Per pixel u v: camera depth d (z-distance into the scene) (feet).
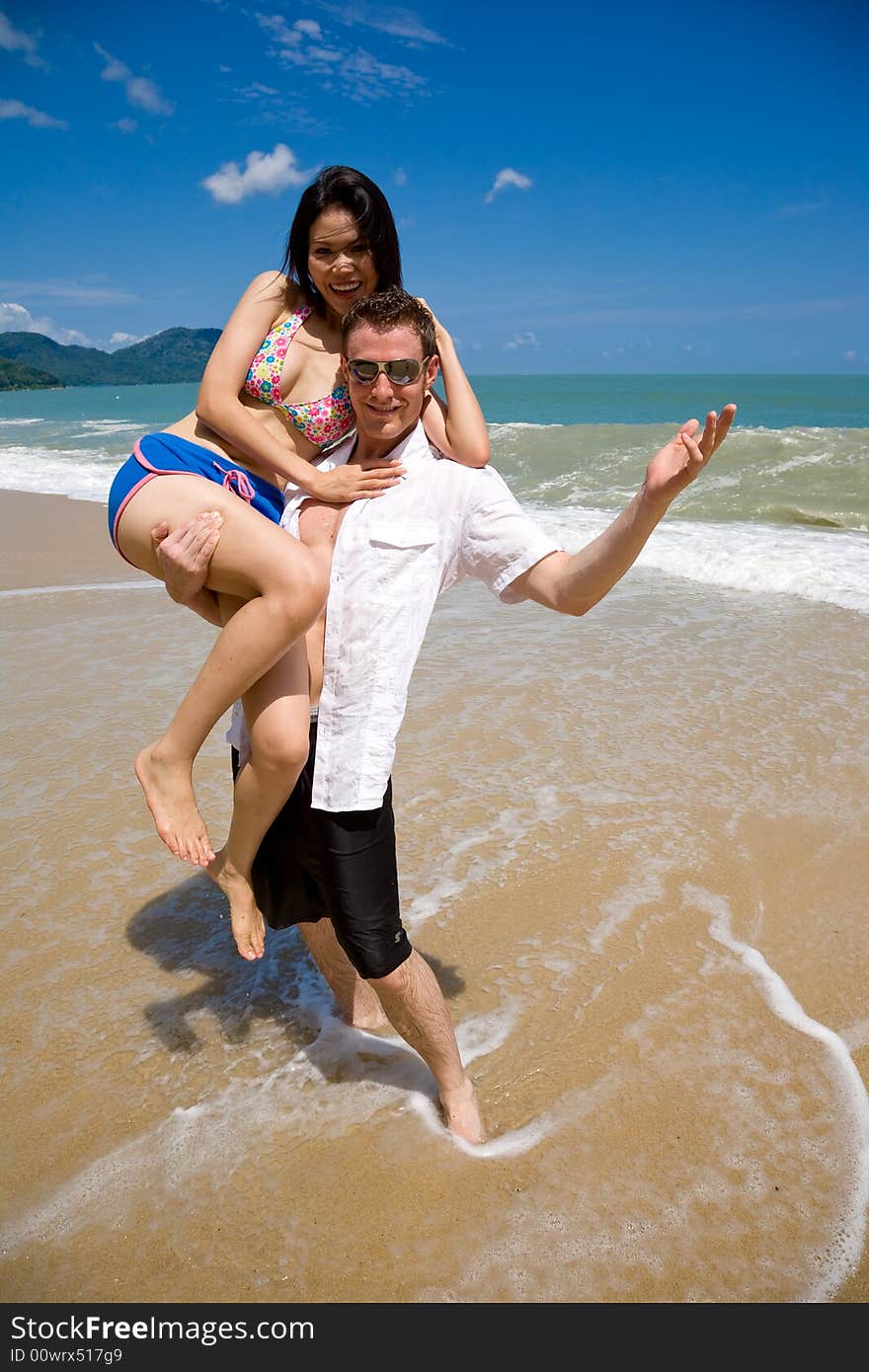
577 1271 7.58
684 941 11.73
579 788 15.51
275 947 11.85
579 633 23.63
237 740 8.86
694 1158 8.62
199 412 8.84
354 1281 7.52
